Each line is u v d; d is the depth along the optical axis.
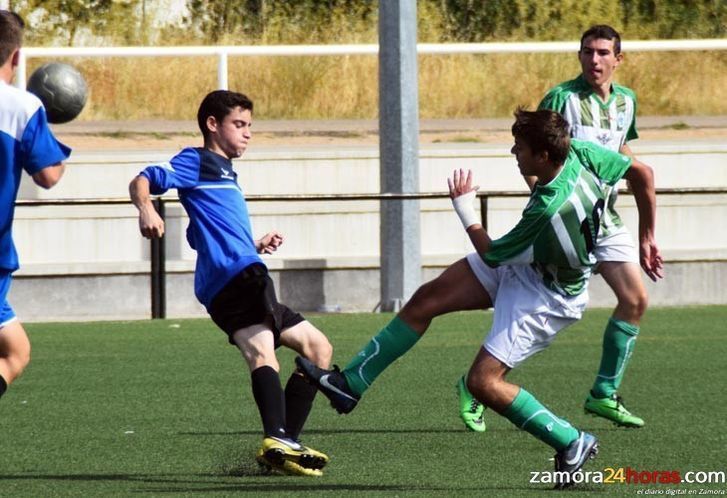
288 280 33.75
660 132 45.53
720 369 24.89
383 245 32.75
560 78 52.38
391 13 32.38
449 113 51.00
